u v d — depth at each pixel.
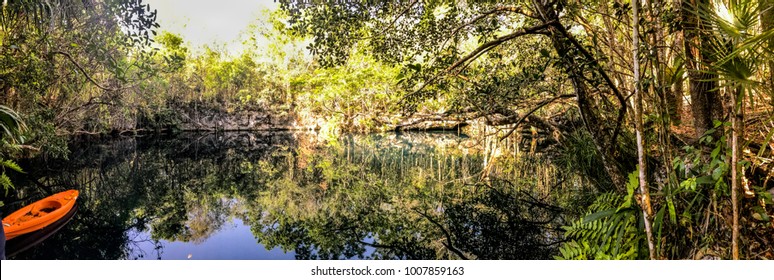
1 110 4.69
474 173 9.08
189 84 25.19
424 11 3.67
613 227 2.79
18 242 4.96
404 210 6.41
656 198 3.04
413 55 3.70
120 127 20.09
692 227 2.76
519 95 4.36
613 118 4.22
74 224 6.02
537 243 4.58
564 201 6.02
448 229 5.30
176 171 11.55
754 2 1.90
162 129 23.23
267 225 6.01
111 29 5.73
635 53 2.32
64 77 8.34
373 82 17.12
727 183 2.51
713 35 2.18
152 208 7.30
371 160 12.81
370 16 3.60
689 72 2.87
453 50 3.41
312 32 3.59
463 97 4.09
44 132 7.75
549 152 10.35
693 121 3.05
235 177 10.52
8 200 7.30
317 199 7.66
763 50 1.89
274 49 24.48
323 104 23.31
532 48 4.60
